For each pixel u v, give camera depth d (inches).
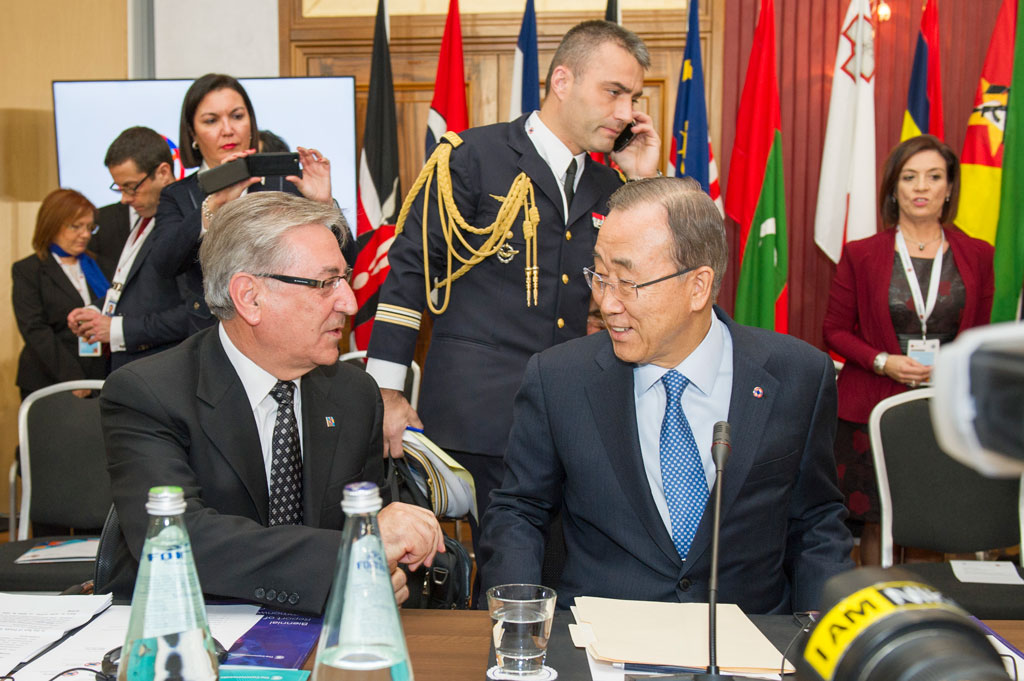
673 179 63.0
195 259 118.0
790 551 69.4
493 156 101.0
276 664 45.9
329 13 186.7
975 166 161.2
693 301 61.9
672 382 65.2
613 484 65.2
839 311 142.8
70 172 179.8
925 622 26.3
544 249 99.8
